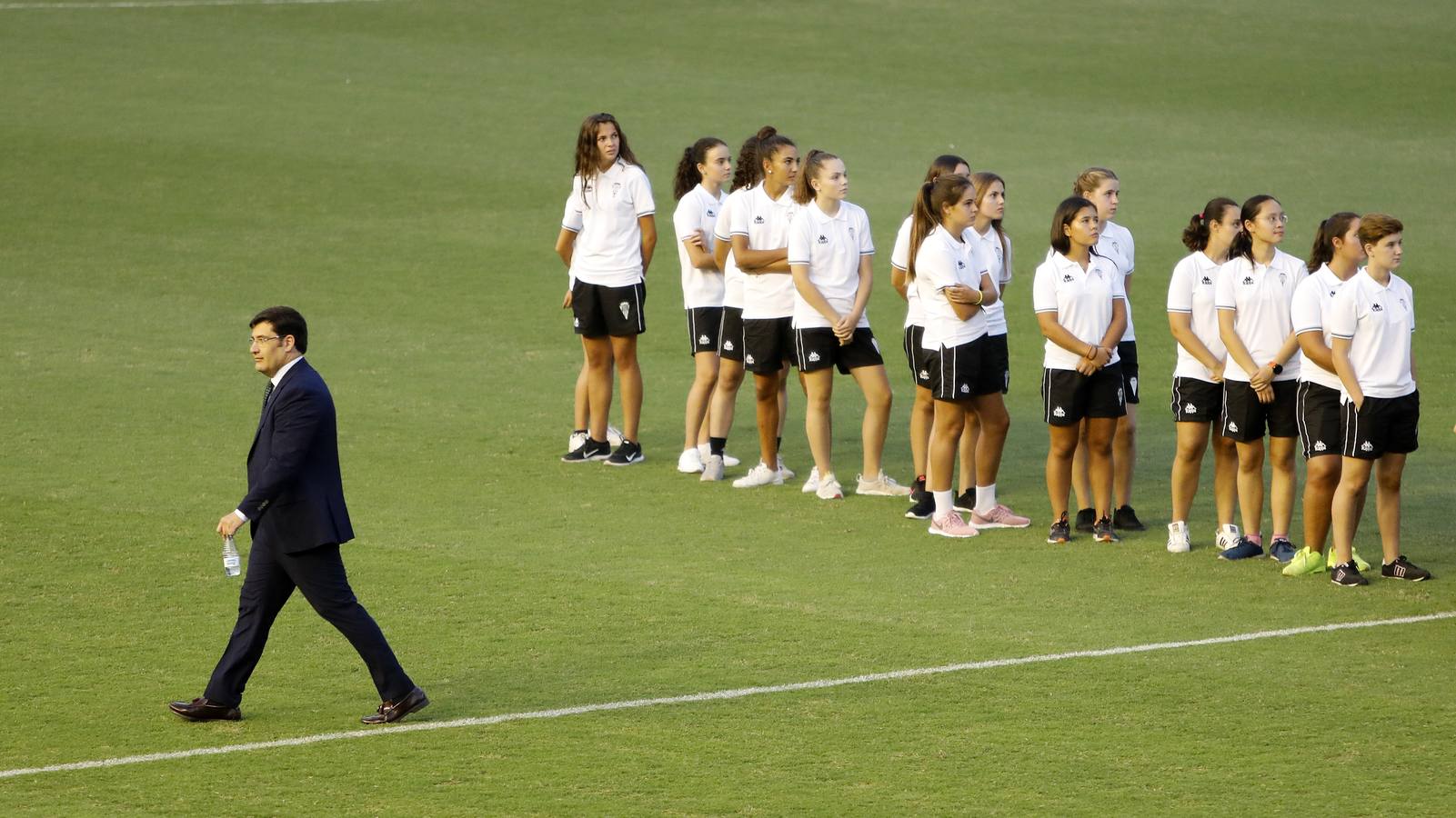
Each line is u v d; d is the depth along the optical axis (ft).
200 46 398.83
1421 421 163.02
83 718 87.45
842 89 379.35
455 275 235.81
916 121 349.61
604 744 83.30
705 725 86.02
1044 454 154.71
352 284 230.48
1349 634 100.68
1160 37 437.58
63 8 431.02
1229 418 116.98
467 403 172.55
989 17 457.27
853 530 127.75
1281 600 108.47
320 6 450.71
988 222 128.16
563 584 112.78
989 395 125.08
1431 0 484.74
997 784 77.61
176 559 118.21
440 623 104.17
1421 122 353.51
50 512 129.80
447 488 139.95
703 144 143.64
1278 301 115.96
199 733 85.35
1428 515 130.72
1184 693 90.22
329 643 101.14
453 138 325.01
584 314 146.92
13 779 78.84
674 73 392.06
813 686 91.86
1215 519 132.16
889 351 200.34
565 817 74.13
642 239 146.20
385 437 157.89
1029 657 96.73
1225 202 117.91
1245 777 78.28
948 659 96.53
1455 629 101.71
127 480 139.64
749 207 137.08
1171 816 73.77
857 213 135.54
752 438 162.20
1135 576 114.62
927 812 74.43
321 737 84.69
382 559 118.83
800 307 134.62
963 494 137.69
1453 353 189.88
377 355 193.36
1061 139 334.65
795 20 450.30
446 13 449.06
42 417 161.27
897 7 467.11
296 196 280.72
